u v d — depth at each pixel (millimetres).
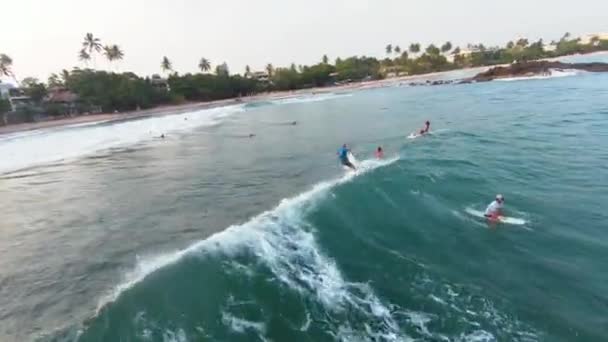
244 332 7625
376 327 7793
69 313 8922
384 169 19016
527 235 11586
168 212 16234
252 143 32844
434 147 23781
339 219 13102
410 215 13477
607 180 15750
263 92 122375
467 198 14742
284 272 9602
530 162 18875
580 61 106062
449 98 56625
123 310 8234
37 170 27625
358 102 64750
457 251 10898
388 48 175875
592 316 7961
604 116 29781
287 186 18656
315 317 8109
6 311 9445
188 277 9266
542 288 8969
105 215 16609
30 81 104938
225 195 18062
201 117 61438
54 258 12523
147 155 30297
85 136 47000
